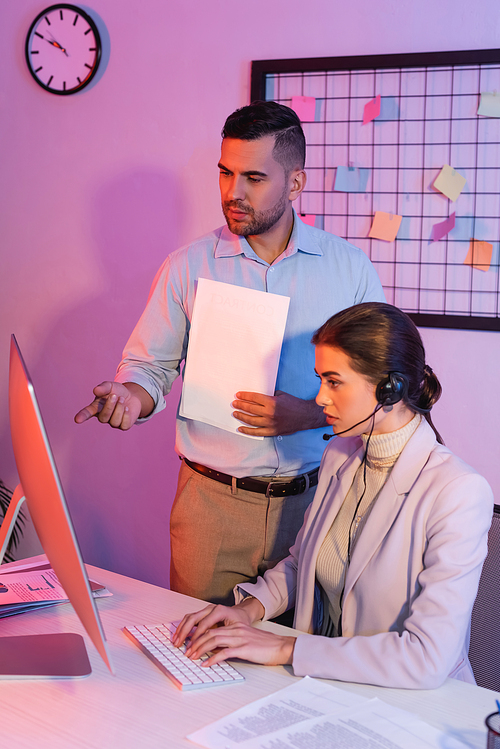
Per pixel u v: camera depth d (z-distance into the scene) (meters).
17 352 1.02
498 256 2.17
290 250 1.73
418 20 2.17
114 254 2.65
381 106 2.23
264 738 0.87
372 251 2.29
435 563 1.10
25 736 0.87
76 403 2.78
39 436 0.82
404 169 2.23
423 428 1.23
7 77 2.74
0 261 2.85
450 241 2.21
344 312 1.18
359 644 1.06
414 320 2.26
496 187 2.15
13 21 2.70
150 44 2.50
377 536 1.20
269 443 1.69
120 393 1.52
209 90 2.44
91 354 2.73
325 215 2.33
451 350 2.24
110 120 2.60
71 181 2.69
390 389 1.13
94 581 1.40
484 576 1.30
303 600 1.32
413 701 0.99
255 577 1.78
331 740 0.87
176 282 1.78
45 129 2.71
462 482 1.14
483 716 0.95
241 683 1.02
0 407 2.91
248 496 1.71
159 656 1.07
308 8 2.29
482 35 2.11
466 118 2.16
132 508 2.71
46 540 0.96
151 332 1.79
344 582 1.29
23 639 1.12
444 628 1.04
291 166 1.62
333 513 1.32
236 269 1.75
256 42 2.36
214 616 1.16
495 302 2.19
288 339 1.75
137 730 0.89
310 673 1.04
